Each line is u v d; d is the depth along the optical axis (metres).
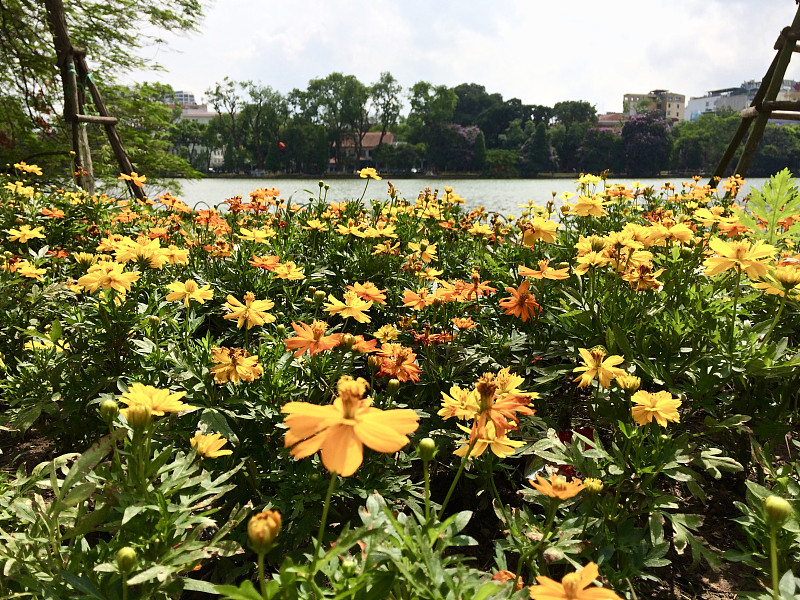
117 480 1.40
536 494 1.73
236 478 1.97
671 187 6.02
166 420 1.88
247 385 2.07
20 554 1.35
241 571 1.72
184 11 11.82
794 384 2.24
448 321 2.87
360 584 1.05
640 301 2.59
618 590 1.55
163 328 2.49
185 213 4.82
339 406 1.02
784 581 1.10
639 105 139.25
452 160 87.69
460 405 1.62
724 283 2.83
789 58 7.05
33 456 2.56
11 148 10.87
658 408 1.66
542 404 2.46
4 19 10.23
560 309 2.71
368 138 93.56
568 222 4.49
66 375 2.39
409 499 1.89
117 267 2.28
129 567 1.13
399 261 3.91
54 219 4.85
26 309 3.07
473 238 4.55
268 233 3.77
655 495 1.67
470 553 2.02
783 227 3.30
